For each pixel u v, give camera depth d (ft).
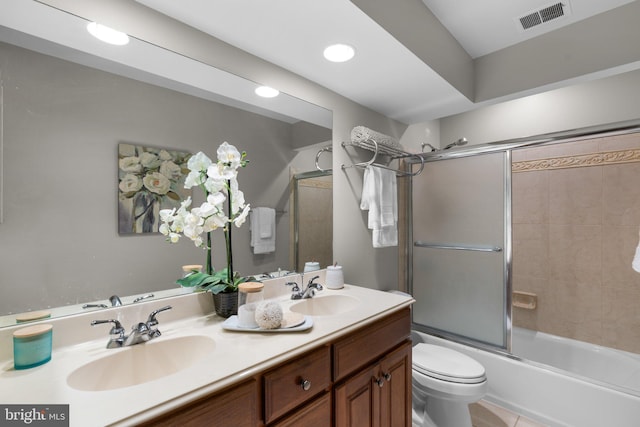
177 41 3.93
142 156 3.66
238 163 4.22
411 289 8.26
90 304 3.26
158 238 3.78
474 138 9.48
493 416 6.23
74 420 1.90
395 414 4.40
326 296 4.99
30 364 2.58
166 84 3.87
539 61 6.21
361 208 6.50
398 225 8.19
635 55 5.22
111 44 3.44
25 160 2.91
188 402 2.20
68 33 3.17
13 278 2.84
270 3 3.61
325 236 5.92
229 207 4.27
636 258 4.98
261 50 4.64
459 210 7.44
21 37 2.92
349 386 3.59
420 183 8.13
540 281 8.27
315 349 3.26
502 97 6.69
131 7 3.57
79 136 3.22
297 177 5.43
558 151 7.95
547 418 5.94
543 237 8.21
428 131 9.49
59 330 3.00
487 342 6.98
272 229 5.05
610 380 6.85
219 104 4.38
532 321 8.38
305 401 3.14
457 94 6.40
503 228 6.78
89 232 3.27
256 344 3.06
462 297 7.38
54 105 3.07
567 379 5.77
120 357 2.93
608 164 7.26
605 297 7.32
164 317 3.72
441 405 5.48
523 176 8.53
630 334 7.00
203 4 3.64
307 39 4.36
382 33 4.23
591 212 7.50
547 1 5.27
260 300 3.72
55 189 3.07
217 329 3.51
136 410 2.00
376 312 4.11
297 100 5.40
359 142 6.16
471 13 5.52
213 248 4.29
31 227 2.93
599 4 5.35
